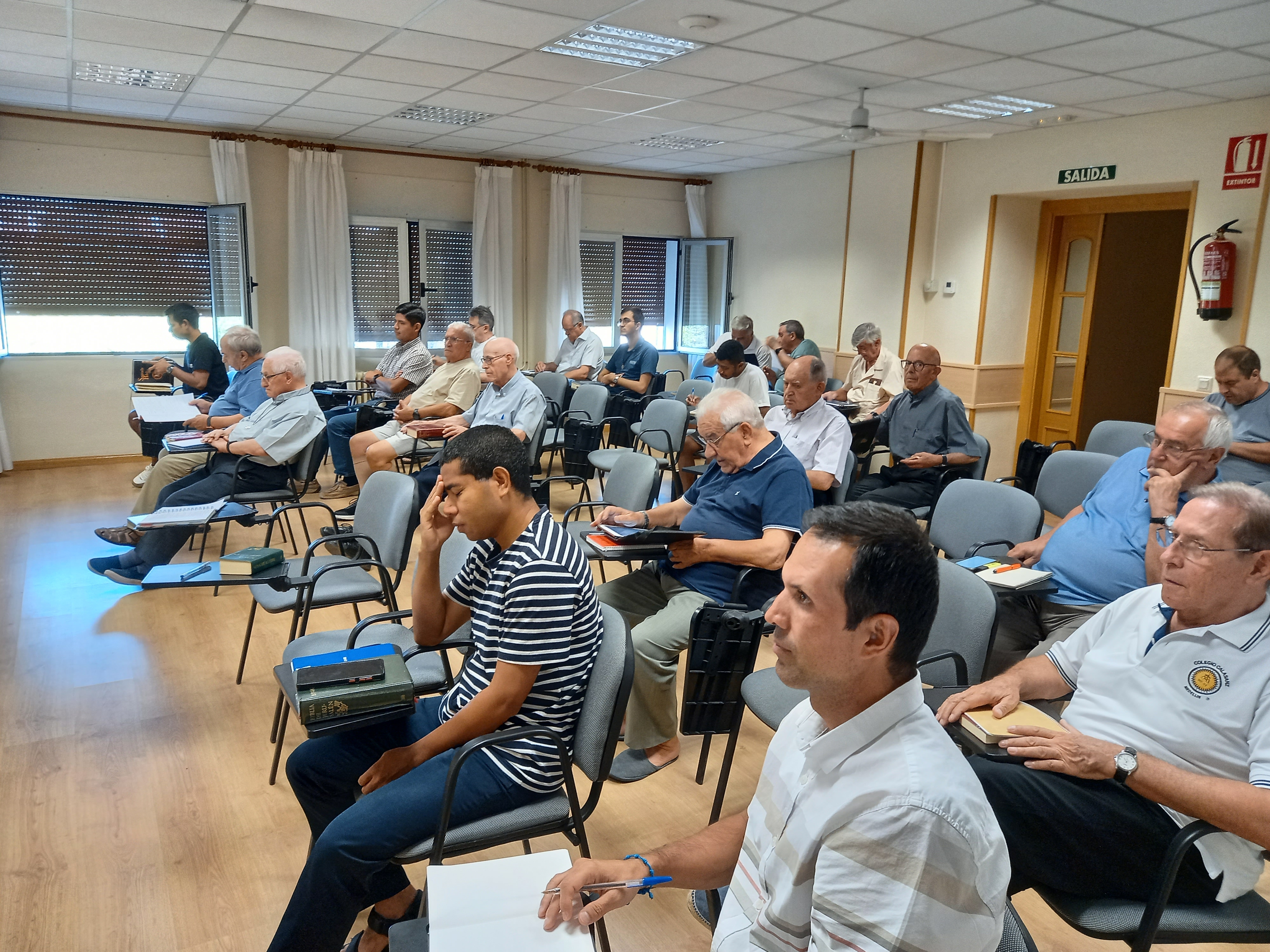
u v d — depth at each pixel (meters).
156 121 7.03
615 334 10.01
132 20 4.30
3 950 1.96
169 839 2.38
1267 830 1.38
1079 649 1.86
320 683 1.83
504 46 4.69
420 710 2.05
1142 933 1.47
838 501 3.88
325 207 7.83
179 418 5.03
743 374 5.78
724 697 2.39
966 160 7.21
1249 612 1.57
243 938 2.02
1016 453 7.75
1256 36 4.12
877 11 3.91
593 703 1.81
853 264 8.18
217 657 3.54
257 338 5.02
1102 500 2.84
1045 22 4.00
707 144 7.85
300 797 1.96
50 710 3.09
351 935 2.04
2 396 6.80
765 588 2.74
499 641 1.81
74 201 6.91
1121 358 7.49
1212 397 4.51
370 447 5.24
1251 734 1.52
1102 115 6.01
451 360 5.62
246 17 4.21
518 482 1.91
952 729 1.71
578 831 1.82
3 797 2.55
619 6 3.94
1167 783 1.46
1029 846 1.58
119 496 6.11
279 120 6.93
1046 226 7.32
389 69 5.21
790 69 5.04
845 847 1.00
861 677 1.06
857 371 6.79
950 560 2.99
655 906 2.17
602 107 6.26
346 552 3.53
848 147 7.80
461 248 8.85
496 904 1.29
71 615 3.96
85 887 2.18
